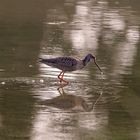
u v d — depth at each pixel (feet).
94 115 46.24
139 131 42.68
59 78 55.72
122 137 41.27
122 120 45.16
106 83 55.83
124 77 58.08
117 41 78.38
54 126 43.21
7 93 51.13
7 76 56.65
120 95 51.98
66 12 104.06
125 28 89.20
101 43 76.95
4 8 106.32
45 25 89.51
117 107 48.57
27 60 64.64
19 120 44.39
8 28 85.30
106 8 111.24
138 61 65.67
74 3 117.50
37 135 41.11
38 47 72.69
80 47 73.61
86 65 59.16
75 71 59.98
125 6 115.24
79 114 46.44
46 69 60.29
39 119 44.86
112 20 96.58
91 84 55.16
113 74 59.31
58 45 74.69
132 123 44.50
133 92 52.90
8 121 44.14
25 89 52.49
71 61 56.39
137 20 97.25
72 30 86.12
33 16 97.86
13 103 48.44
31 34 81.46
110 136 41.19
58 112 46.65
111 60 65.98
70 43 76.28
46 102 49.19
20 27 86.48
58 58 56.49
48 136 40.83
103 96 51.57
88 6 113.50
